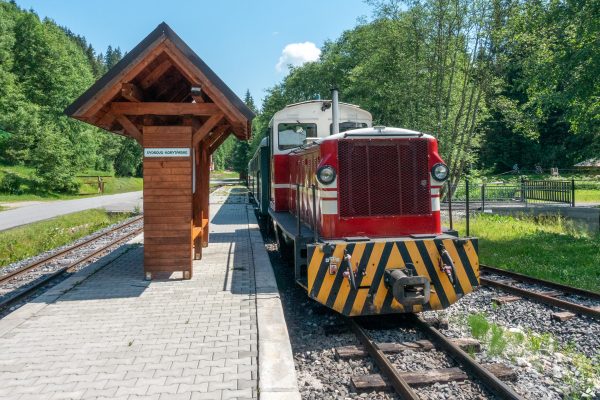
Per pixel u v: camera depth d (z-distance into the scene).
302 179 8.23
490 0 18.08
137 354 4.54
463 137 20.69
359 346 5.05
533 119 16.89
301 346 5.21
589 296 6.80
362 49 25.19
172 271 7.76
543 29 12.04
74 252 12.19
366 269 5.61
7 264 11.68
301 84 39.75
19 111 41.72
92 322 5.55
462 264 5.86
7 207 25.53
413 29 20.08
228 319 5.62
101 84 6.87
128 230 16.64
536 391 4.00
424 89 20.52
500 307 6.55
